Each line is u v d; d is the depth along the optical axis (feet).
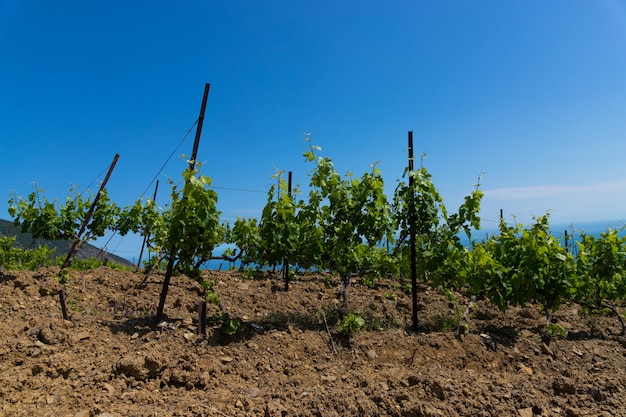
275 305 25.44
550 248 23.34
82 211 29.96
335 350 18.22
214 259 20.29
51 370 14.20
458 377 16.06
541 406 14.38
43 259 38.42
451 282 24.49
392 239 21.54
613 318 28.19
